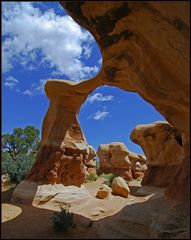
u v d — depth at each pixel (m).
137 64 10.20
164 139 20.94
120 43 10.16
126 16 9.03
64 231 8.95
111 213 12.16
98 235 8.86
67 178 15.43
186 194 8.06
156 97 10.21
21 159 21.03
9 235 8.19
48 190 13.93
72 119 16.42
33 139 35.66
